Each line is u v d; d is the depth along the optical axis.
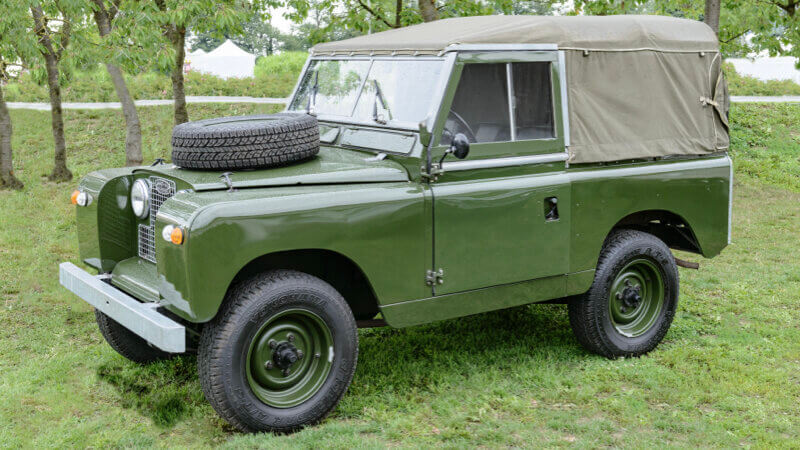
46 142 14.34
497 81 4.45
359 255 4.04
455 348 5.41
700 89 5.41
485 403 4.45
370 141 4.59
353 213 3.98
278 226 3.77
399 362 5.09
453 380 4.80
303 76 5.48
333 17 10.64
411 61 4.53
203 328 3.96
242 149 4.04
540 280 4.76
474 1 10.54
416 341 5.55
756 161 14.99
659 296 5.41
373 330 5.79
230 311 3.82
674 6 11.66
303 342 4.09
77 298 6.48
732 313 6.28
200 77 20.91
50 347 5.39
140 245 4.62
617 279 5.23
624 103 4.99
